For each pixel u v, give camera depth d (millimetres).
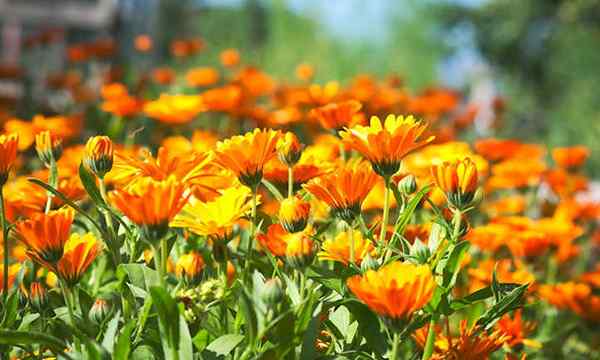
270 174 1235
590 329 1624
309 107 2410
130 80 4012
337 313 1121
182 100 1991
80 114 3098
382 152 1099
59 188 1261
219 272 1159
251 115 2488
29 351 1136
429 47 12312
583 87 10109
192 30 12609
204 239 1274
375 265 1087
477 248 1731
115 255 1120
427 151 1573
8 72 3580
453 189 1091
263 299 998
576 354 1784
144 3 8367
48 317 1156
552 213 2141
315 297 1070
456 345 1145
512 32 11766
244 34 13656
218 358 1028
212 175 1099
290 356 1031
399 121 1117
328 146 1623
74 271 1080
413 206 1118
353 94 2787
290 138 1190
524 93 11602
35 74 4469
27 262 1284
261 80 2951
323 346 1123
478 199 1106
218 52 7973
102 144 1135
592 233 2295
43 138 1226
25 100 3623
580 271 2258
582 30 11125
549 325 1704
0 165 1123
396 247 1216
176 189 987
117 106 2307
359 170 1106
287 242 1082
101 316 1108
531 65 11648
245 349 1053
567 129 6957
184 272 1123
